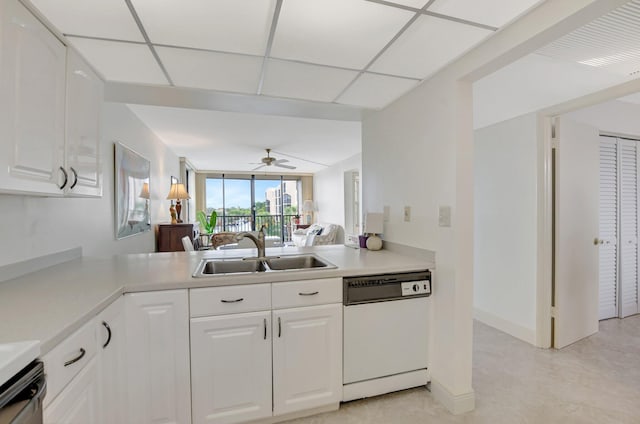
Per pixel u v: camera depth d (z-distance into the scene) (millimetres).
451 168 1815
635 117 3141
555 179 2594
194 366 1520
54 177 1354
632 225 3281
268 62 1751
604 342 2701
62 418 938
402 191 2303
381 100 2369
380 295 1816
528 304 2709
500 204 2971
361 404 1855
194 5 1234
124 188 2912
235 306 1569
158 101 2387
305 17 1334
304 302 1693
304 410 1732
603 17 1435
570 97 2381
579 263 2711
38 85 1243
